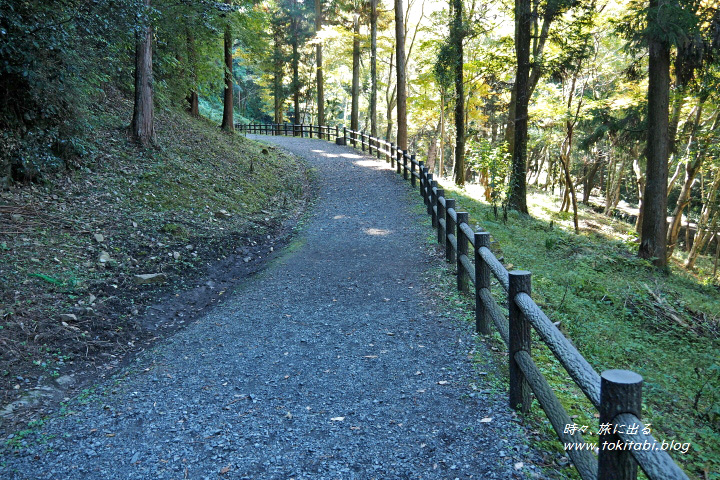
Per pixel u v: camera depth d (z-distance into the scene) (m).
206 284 7.43
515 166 15.20
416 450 3.06
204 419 3.62
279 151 21.83
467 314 5.41
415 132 38.06
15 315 5.21
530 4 14.04
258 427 3.48
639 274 11.74
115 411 3.80
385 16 28.64
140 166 11.10
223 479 2.90
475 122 30.05
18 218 7.25
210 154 14.61
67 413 3.81
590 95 21.88
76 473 3.01
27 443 3.36
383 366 4.36
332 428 3.41
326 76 39.53
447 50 17.83
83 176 9.51
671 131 16.75
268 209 12.30
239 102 54.06
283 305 6.25
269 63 35.06
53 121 9.27
